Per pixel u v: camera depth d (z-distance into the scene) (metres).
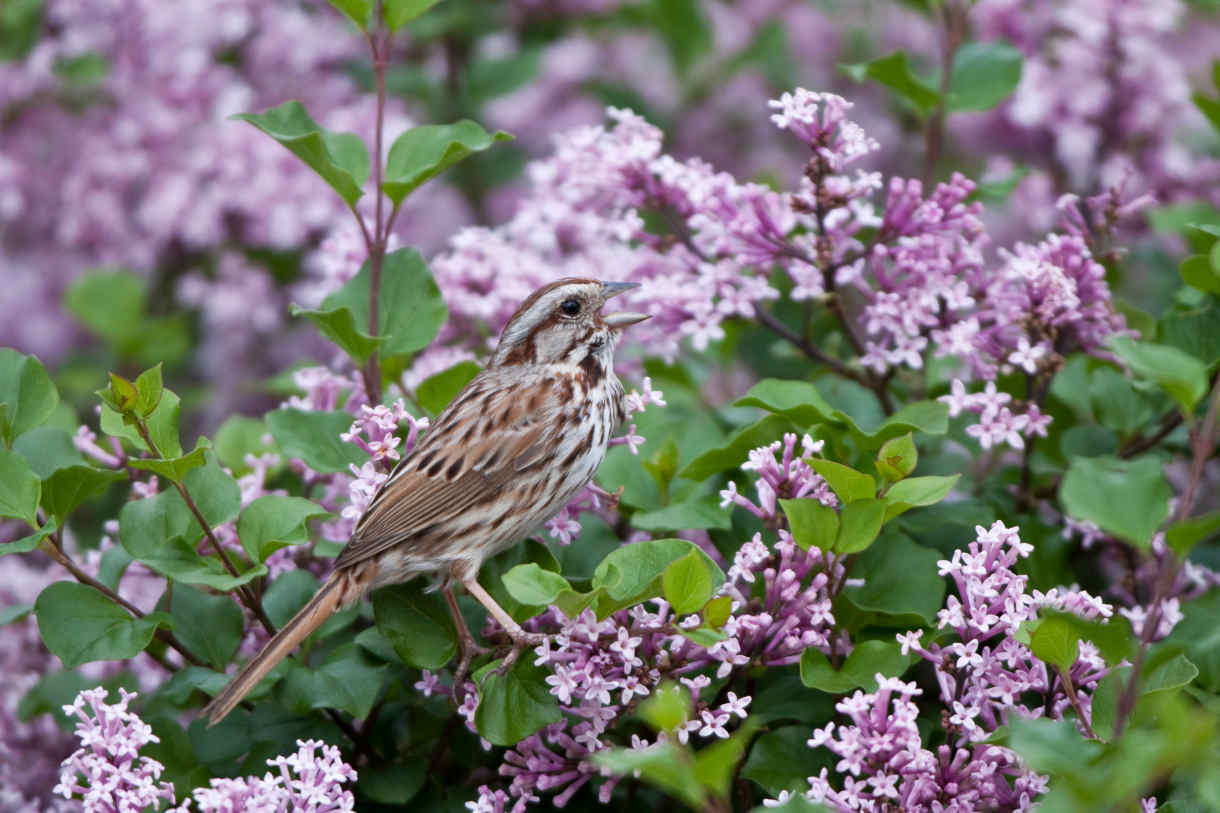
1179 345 10.58
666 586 8.25
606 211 13.58
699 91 19.70
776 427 10.10
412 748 10.26
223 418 17.81
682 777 6.80
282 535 9.57
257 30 18.20
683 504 9.92
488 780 10.23
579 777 9.22
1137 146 14.78
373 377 11.12
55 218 19.14
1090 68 14.50
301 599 10.34
